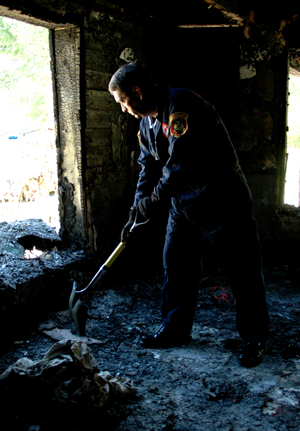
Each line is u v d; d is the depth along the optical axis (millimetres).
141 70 2021
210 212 2098
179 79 3775
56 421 1781
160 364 2260
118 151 3430
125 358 2316
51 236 3242
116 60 3254
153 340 2432
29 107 8695
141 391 2018
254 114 3668
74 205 3205
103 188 3291
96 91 3092
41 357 2311
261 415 1845
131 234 2359
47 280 2842
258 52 3564
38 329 2604
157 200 2127
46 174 5668
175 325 2420
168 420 1810
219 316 2836
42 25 2822
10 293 2557
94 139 3141
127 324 2715
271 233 3799
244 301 2205
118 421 1800
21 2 2473
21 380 1879
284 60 3549
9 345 2439
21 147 5945
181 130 1940
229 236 2113
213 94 3736
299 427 1766
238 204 2105
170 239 2355
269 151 3695
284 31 3490
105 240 3348
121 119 3412
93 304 2977
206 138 2027
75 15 2826
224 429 1757
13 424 1765
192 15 3525
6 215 5156
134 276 3504
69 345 1970
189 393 2006
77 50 2895
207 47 3674
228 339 2516
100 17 3037
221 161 2076
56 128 3150
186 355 2352
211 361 2287
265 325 2242
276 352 2369
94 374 1878
